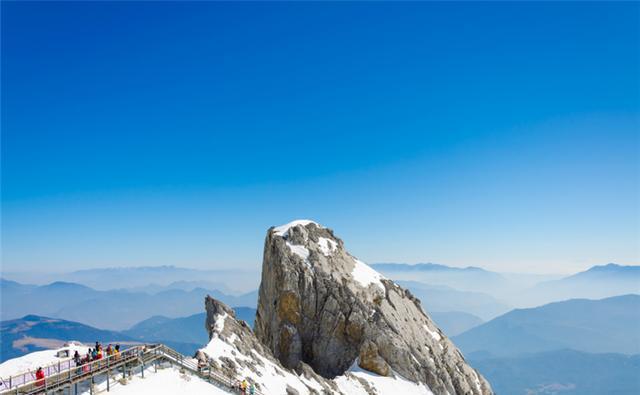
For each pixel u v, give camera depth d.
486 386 117.12
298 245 118.25
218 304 95.19
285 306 107.00
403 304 121.31
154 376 50.88
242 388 57.25
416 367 102.50
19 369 52.94
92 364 47.50
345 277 115.06
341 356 103.62
